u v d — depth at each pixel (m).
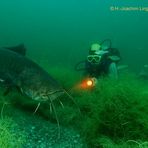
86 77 1.93
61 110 1.54
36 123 1.25
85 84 1.84
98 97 1.51
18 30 16.44
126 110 1.26
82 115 1.50
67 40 11.95
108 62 1.93
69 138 1.20
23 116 1.29
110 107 1.28
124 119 1.26
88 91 1.75
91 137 1.24
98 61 1.90
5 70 1.03
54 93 1.00
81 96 1.76
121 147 1.11
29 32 15.55
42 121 1.32
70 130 1.30
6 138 0.92
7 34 11.38
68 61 4.39
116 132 1.25
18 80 1.00
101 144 1.11
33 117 1.35
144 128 1.22
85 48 6.25
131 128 1.24
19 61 1.03
